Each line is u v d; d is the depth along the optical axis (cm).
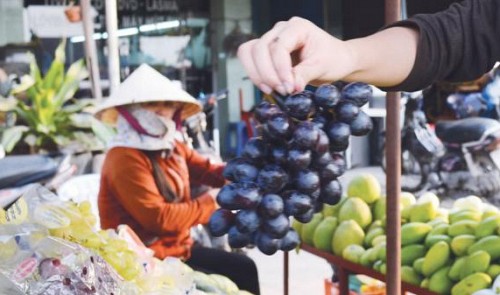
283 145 118
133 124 287
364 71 107
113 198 290
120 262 146
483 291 204
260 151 120
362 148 984
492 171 625
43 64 948
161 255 285
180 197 297
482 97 647
